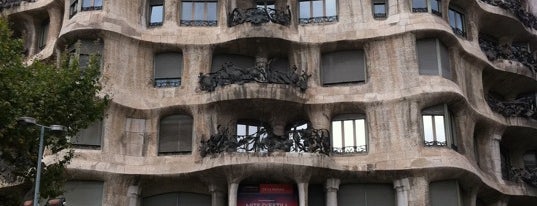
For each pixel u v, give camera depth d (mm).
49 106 24047
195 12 34594
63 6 35781
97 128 30906
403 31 32375
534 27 40875
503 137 37125
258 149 29344
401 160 30344
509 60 37344
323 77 33156
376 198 30938
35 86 23750
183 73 32969
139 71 32719
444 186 30625
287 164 29062
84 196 29766
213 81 31906
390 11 33312
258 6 35312
